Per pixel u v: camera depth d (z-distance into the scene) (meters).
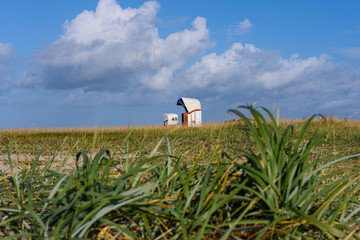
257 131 1.78
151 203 1.73
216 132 9.09
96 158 1.84
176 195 1.95
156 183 1.96
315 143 1.77
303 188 1.89
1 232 1.86
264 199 1.65
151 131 12.81
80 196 1.73
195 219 1.66
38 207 1.91
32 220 1.78
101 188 1.82
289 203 1.69
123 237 1.65
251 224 1.70
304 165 1.78
